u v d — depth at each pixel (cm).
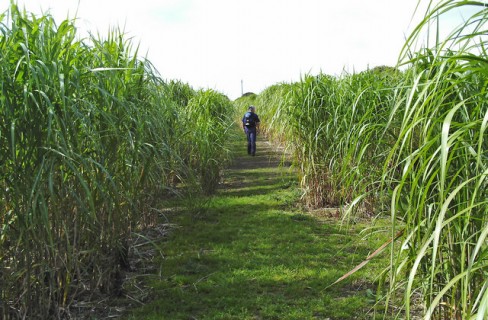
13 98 316
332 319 416
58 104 336
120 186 443
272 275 521
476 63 205
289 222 743
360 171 455
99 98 397
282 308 437
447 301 321
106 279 456
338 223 728
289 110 869
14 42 328
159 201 730
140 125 410
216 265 559
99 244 423
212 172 970
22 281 373
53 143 338
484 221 259
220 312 432
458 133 196
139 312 432
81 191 388
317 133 791
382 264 533
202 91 1109
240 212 823
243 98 3253
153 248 623
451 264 299
